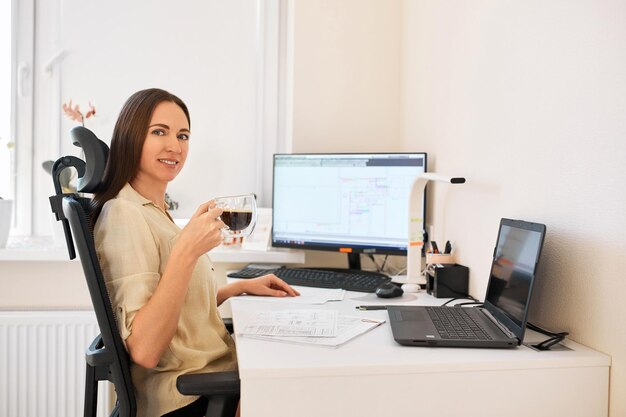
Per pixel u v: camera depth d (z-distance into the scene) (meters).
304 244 2.22
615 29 1.11
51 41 2.45
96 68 2.47
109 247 1.24
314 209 2.20
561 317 1.29
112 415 1.33
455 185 1.87
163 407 1.29
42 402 2.21
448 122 1.92
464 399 1.12
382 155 2.08
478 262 1.69
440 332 1.26
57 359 2.21
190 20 2.52
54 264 2.30
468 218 1.77
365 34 2.44
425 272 1.92
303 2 2.39
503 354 1.17
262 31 2.56
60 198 1.26
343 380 1.09
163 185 1.51
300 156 2.21
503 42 1.54
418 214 1.93
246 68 2.55
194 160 2.55
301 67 2.40
